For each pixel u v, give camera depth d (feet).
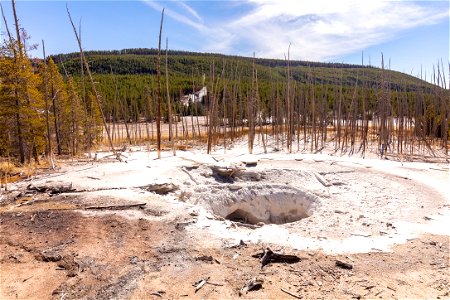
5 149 82.48
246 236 35.76
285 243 34.22
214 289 25.95
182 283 26.76
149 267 29.12
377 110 129.39
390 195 55.83
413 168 73.82
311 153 96.02
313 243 34.50
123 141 155.33
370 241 35.47
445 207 48.19
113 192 49.67
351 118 120.47
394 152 100.42
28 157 83.30
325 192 59.72
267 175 70.03
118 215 40.55
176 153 91.50
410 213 46.16
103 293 25.53
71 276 28.02
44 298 25.22
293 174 69.51
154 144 136.56
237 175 69.56
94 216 40.29
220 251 32.12
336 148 105.40
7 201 45.85
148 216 40.70
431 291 26.05
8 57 75.87
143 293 25.46
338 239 36.14
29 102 77.46
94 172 62.64
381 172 70.08
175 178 62.75
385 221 42.65
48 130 75.25
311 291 25.81
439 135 128.57
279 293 25.45
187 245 33.19
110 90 233.55
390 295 25.46
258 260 30.45
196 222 39.06
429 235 37.40
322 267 29.37
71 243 33.63
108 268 29.01
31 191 49.90
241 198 60.75
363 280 27.45
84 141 128.36
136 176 60.70
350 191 60.03
